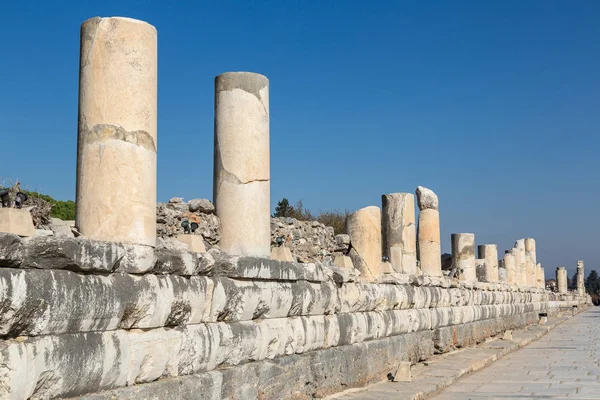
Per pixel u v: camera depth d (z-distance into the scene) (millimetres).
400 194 19516
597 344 28047
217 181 11125
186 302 8570
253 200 11000
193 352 8742
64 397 6711
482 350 23281
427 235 23203
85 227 8141
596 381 16734
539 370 19031
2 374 5977
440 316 20812
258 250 11008
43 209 10234
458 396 14391
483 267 34188
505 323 32125
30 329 6352
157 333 8117
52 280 6523
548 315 48344
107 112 8188
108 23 8297
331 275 13250
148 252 7867
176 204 13992
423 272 22969
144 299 7754
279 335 11000
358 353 14047
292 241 18609
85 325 6957
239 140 11016
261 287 10492
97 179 8125
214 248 10977
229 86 11117
